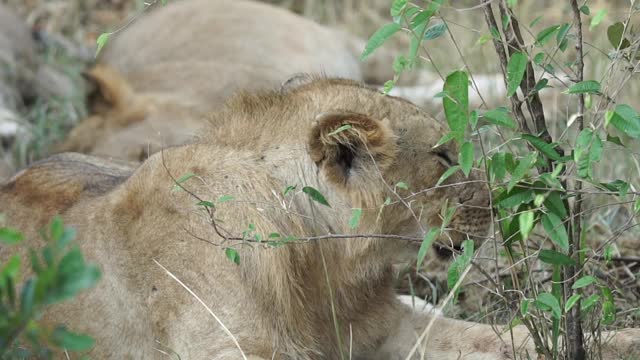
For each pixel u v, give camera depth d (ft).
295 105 28.53
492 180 23.61
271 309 26.73
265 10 60.54
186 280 26.71
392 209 27.96
